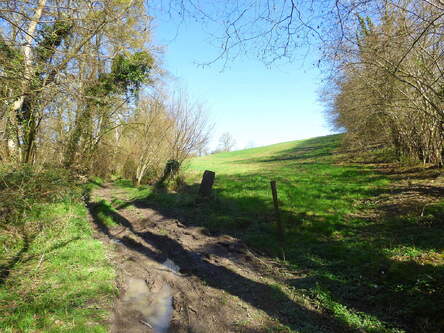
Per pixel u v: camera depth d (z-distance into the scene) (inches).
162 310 180.1
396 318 159.0
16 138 454.9
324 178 577.6
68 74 303.0
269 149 1840.6
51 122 542.0
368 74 422.6
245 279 221.5
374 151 880.3
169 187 585.9
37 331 146.4
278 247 278.1
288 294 197.2
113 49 446.6
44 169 462.9
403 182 456.4
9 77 260.8
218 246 291.1
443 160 498.6
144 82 676.1
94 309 170.4
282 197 434.0
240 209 408.5
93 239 300.0
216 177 729.0
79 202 428.8
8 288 190.2
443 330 140.2
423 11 291.7
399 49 316.2
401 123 600.4
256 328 161.8
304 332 156.2
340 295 189.0
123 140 875.4
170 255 272.2
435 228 254.2
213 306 184.4
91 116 589.3
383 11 260.1
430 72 363.3
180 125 661.3
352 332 153.8
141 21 438.3
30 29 315.9
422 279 178.1
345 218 330.6
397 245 234.8
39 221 314.3
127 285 210.2
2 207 305.7
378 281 194.2
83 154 652.7
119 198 555.5
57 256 243.0
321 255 249.8
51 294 183.2
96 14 304.0
